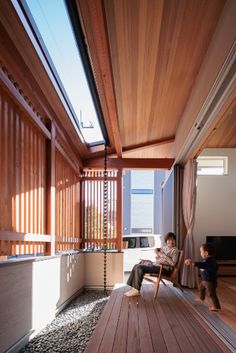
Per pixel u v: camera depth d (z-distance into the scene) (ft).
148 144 22.43
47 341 10.19
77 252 18.49
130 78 13.07
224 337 9.64
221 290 18.42
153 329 10.44
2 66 8.39
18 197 9.70
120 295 16.15
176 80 13.76
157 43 10.87
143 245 32.22
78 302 16.46
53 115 13.29
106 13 8.89
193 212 18.42
